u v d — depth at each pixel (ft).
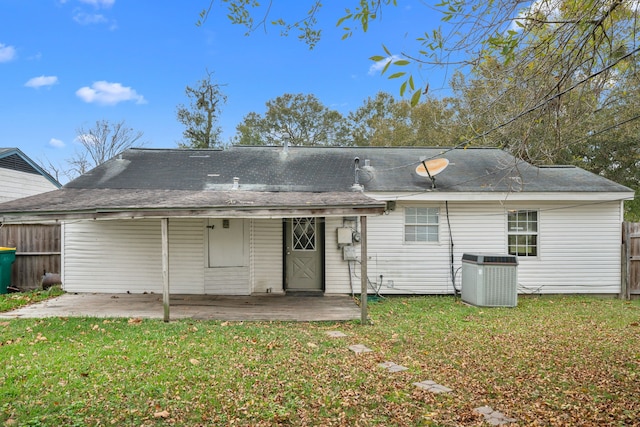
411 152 44.88
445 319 26.23
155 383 14.37
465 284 32.73
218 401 13.12
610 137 56.85
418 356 18.44
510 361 17.71
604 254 35.70
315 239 36.42
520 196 34.01
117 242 34.71
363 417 12.30
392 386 14.70
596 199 34.06
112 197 28.60
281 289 35.81
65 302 30.40
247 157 42.73
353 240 35.37
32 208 25.16
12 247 36.40
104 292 34.65
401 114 88.22
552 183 35.27
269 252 35.86
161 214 24.22
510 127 15.88
